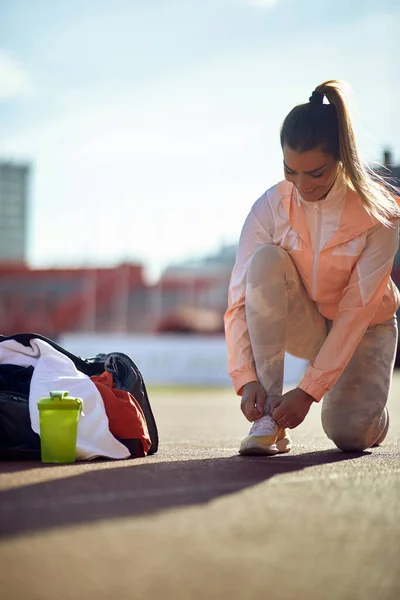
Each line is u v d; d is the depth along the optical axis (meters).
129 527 1.80
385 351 3.44
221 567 1.51
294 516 1.95
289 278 3.26
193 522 1.86
